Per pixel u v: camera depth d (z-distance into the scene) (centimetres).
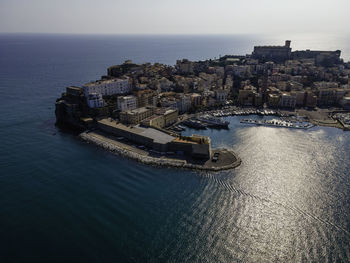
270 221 10100
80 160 15150
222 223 9962
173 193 11875
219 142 18112
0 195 11594
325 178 13238
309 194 11850
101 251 8638
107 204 11019
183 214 10431
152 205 10988
